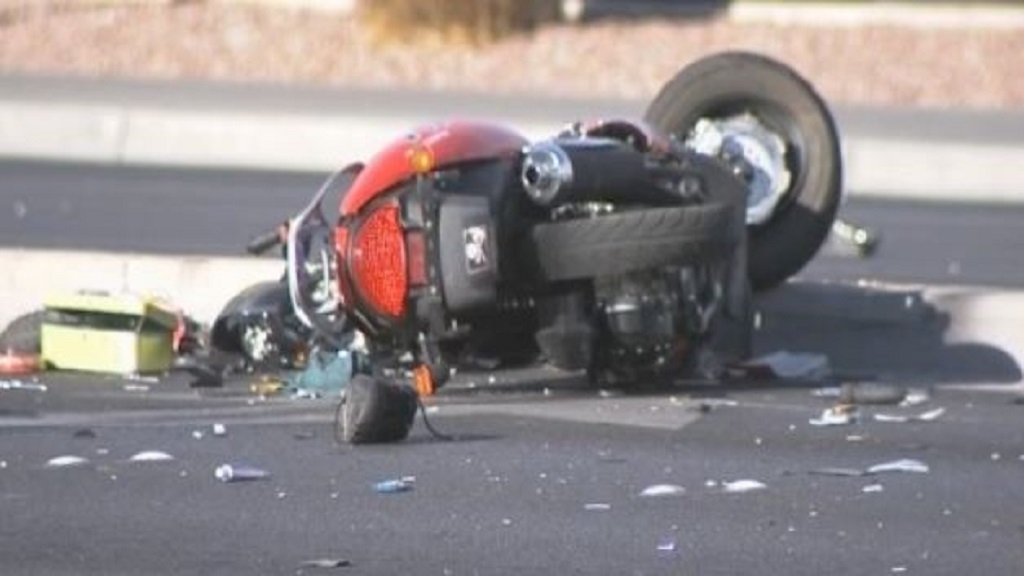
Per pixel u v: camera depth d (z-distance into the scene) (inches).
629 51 4758.9
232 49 4872.0
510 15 4869.6
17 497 1518.2
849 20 4933.6
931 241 3085.6
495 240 1785.2
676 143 1925.4
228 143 3996.1
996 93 4525.1
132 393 1904.5
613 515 1464.1
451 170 1807.3
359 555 1366.9
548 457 1642.5
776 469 1605.6
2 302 2170.3
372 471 1593.3
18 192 3491.6
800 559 1354.6
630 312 1814.7
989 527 1433.3
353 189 1839.3
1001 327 2049.7
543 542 1396.4
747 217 1993.1
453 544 1391.5
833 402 1881.2
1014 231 3213.6
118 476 1578.5
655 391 1923.0
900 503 1498.5
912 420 1803.6
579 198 1811.0
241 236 3006.9
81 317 2004.2
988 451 1675.7
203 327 2084.2
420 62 4768.7
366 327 1849.2
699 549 1378.0
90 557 1366.9
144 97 4284.0
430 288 1793.8
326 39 4901.6
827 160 2052.2
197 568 1341.0
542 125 3954.2
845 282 2182.6
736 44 4783.5
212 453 1654.8
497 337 1843.0
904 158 3732.8
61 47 4904.0
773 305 2105.1
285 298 1973.4
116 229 3073.3
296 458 1637.6
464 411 1824.6
